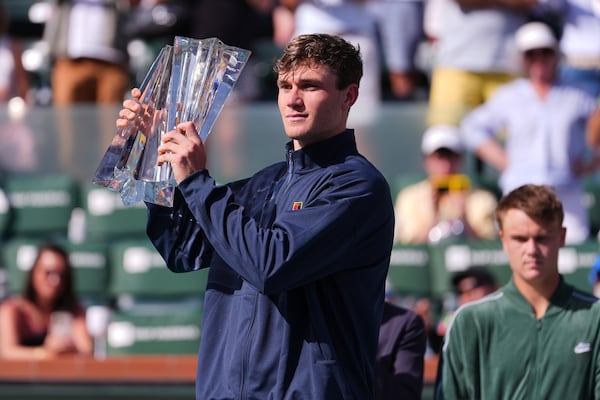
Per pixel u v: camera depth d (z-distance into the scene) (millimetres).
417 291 16219
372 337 7977
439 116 18234
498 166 17641
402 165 18391
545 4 18391
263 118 18625
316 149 8023
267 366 7684
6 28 19891
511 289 9805
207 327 8062
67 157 18734
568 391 9586
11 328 15000
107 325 16109
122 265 16766
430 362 13523
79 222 17844
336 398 7648
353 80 7996
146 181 8047
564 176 17406
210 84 8148
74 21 19156
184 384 13961
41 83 21203
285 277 7500
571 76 18547
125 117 8117
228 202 7656
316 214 7656
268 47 21312
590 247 16312
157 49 20734
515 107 17609
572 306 9688
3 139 18703
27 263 16938
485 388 9711
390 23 20375
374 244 7898
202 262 8367
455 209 16922
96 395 13930
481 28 18156
